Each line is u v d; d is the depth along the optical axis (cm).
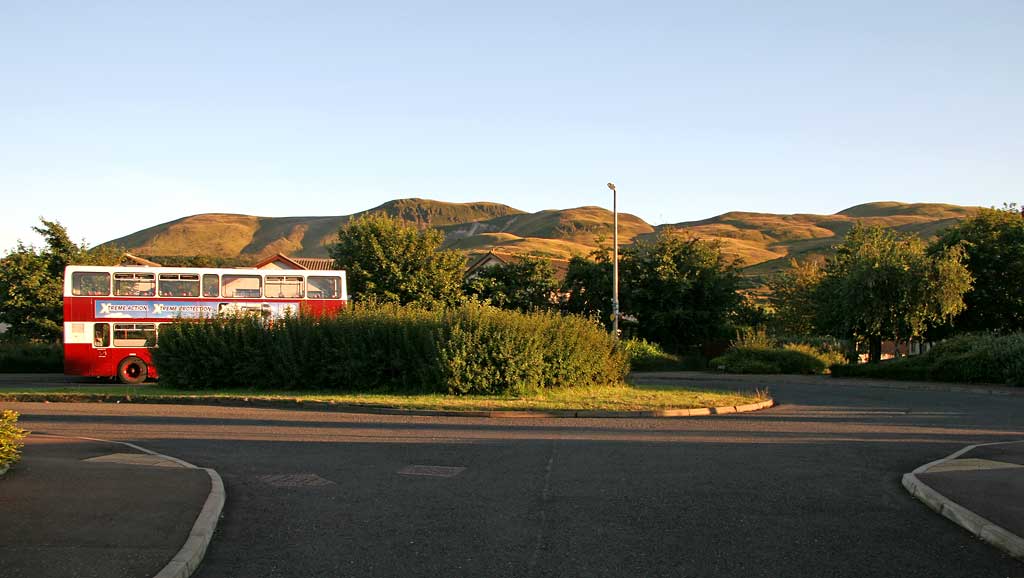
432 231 4872
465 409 1859
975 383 2955
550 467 1070
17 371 3588
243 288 3067
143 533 669
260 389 2400
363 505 833
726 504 835
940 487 869
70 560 589
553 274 4934
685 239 4672
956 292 3438
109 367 2947
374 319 2464
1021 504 786
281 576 592
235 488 923
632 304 4494
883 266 3503
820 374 3644
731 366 3766
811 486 935
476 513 795
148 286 3003
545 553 649
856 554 648
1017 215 4200
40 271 4203
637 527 736
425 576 590
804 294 5594
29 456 1074
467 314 2331
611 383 2675
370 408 1930
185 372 2466
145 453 1141
